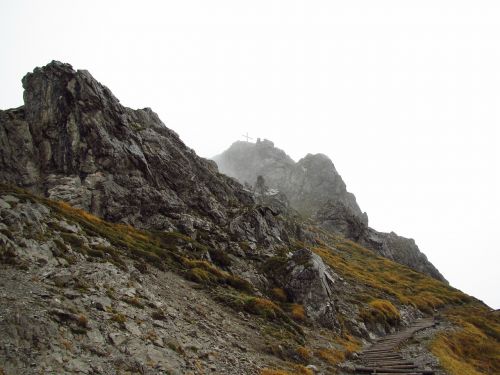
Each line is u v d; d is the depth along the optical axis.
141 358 16.03
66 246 23.97
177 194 56.69
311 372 23.70
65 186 43.25
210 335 22.95
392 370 28.97
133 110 68.56
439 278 141.00
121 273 24.22
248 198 79.81
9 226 22.17
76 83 51.03
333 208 144.25
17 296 16.17
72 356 14.12
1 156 43.94
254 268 48.12
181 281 32.66
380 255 127.62
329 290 47.12
